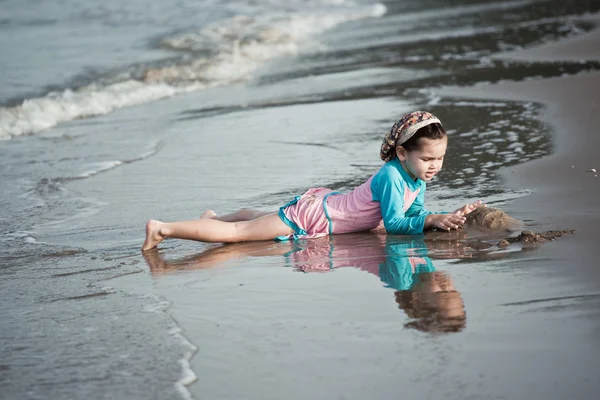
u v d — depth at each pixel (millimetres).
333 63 30062
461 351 6699
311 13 46000
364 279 8812
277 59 32531
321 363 6672
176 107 23828
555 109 18078
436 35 34812
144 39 38000
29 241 11703
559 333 6918
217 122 20828
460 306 7695
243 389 6328
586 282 8070
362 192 11195
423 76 25109
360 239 10844
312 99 22984
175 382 6508
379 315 7629
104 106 24594
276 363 6727
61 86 27328
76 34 40062
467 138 16203
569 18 35625
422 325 7305
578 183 12234
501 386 6098
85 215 13164
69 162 17328
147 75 29250
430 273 8812
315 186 13969
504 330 7051
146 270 9891
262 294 8500
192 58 32562
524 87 21203
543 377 6188
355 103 21672
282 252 10453
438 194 12453
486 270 8719
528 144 15148
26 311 8438
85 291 9062
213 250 10859
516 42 30297
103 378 6691
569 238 9617
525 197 11766
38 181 15703
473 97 20734
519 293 7906
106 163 17000
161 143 18766
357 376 6395
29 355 7230
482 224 10617
